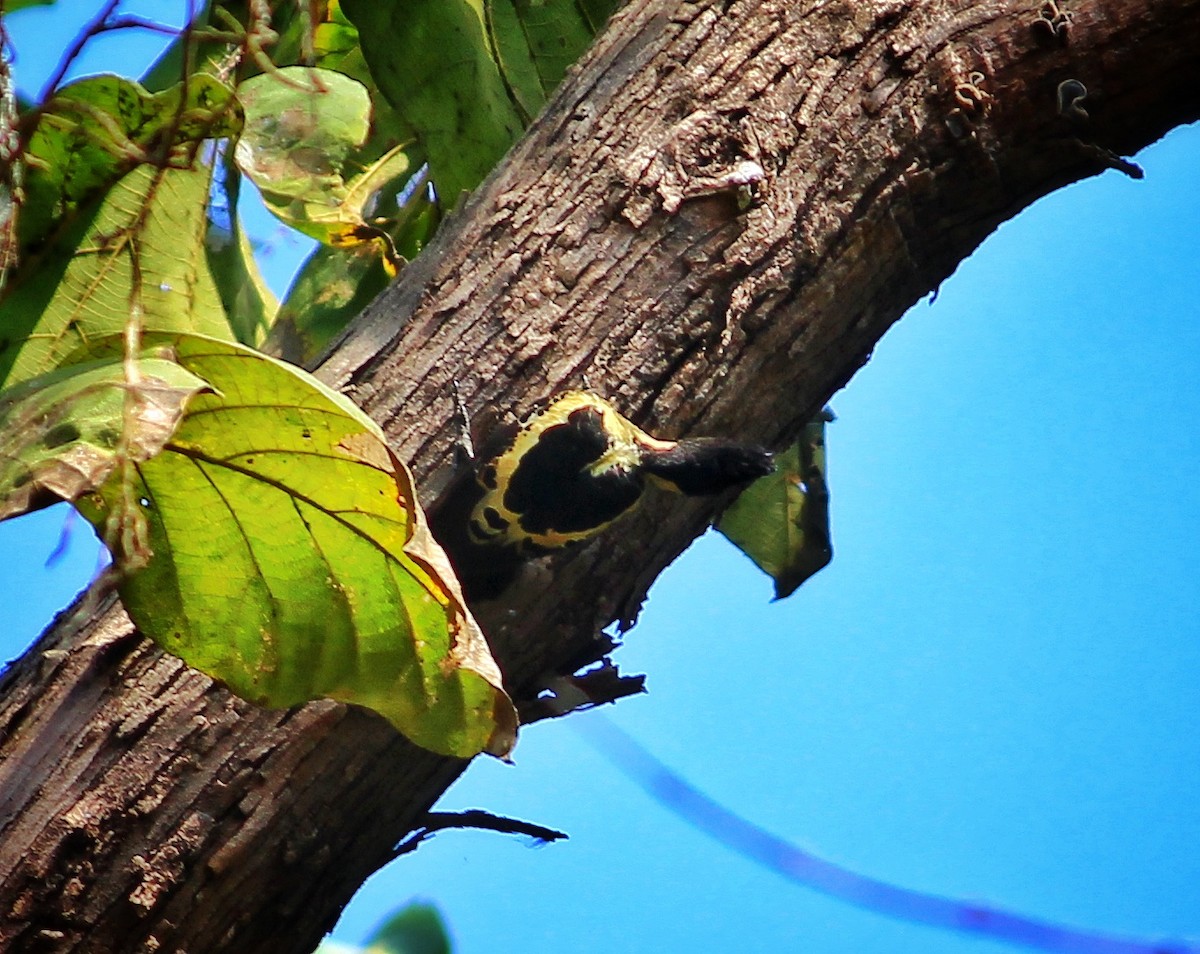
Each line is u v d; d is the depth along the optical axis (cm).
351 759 877
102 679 875
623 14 887
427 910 884
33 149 872
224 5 885
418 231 896
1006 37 886
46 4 877
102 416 861
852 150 885
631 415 884
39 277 873
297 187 885
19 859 873
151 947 875
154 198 873
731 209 884
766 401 886
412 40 890
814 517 895
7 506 859
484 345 882
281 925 877
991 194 888
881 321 888
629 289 883
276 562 868
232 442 866
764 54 885
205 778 875
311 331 893
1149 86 887
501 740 869
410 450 881
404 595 868
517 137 892
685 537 888
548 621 886
